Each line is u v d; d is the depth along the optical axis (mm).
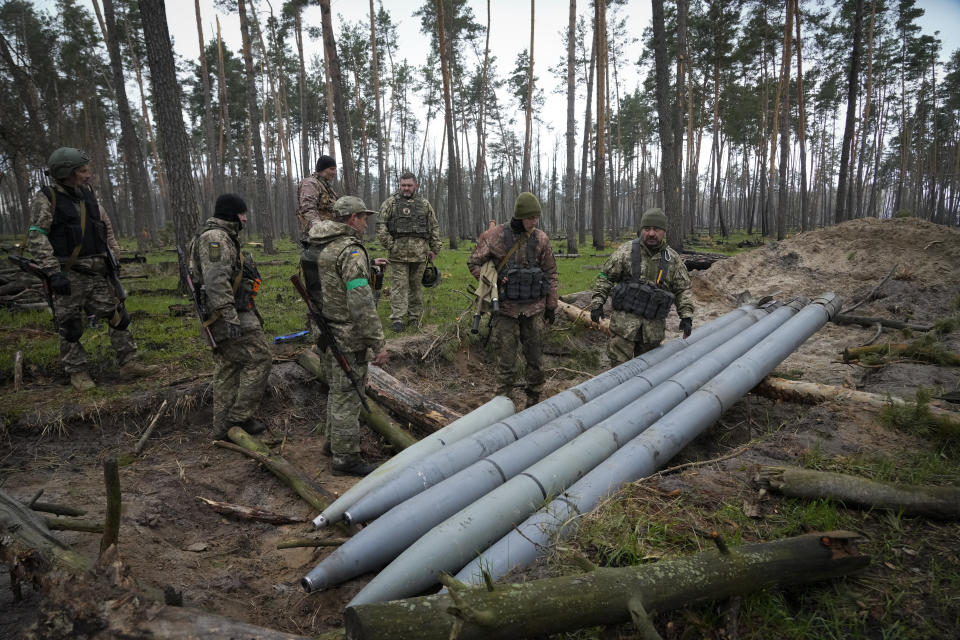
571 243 20594
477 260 4750
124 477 3627
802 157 26750
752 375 4500
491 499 2775
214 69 37031
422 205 6734
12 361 5016
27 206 33531
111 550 1862
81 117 41250
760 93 34500
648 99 40750
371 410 4473
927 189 61625
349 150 13734
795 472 2805
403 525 2682
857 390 4613
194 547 3016
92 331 6508
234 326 3787
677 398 4137
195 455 4055
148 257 19016
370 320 3496
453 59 33844
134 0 28297
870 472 3045
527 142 26094
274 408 4832
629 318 4789
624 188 66750
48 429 4008
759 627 1954
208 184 45938
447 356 6316
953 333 6613
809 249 10945
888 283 9180
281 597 2705
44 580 1883
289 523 3389
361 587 2740
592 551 2355
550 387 6109
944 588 2113
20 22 33000
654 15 12930
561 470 3057
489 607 1700
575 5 20391
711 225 42688
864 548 2387
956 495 2568
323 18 13156
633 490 2871
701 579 1926
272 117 44219
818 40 29719
